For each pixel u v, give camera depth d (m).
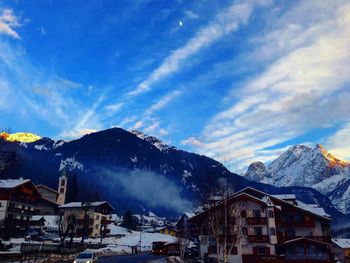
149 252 93.50
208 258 64.25
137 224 179.50
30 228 95.81
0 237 78.50
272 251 64.12
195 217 68.75
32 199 102.50
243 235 65.31
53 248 65.25
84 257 45.25
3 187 89.56
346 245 110.69
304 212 72.94
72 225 74.38
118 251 85.50
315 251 62.09
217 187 51.66
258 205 67.81
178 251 78.75
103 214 116.69
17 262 46.78
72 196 168.88
